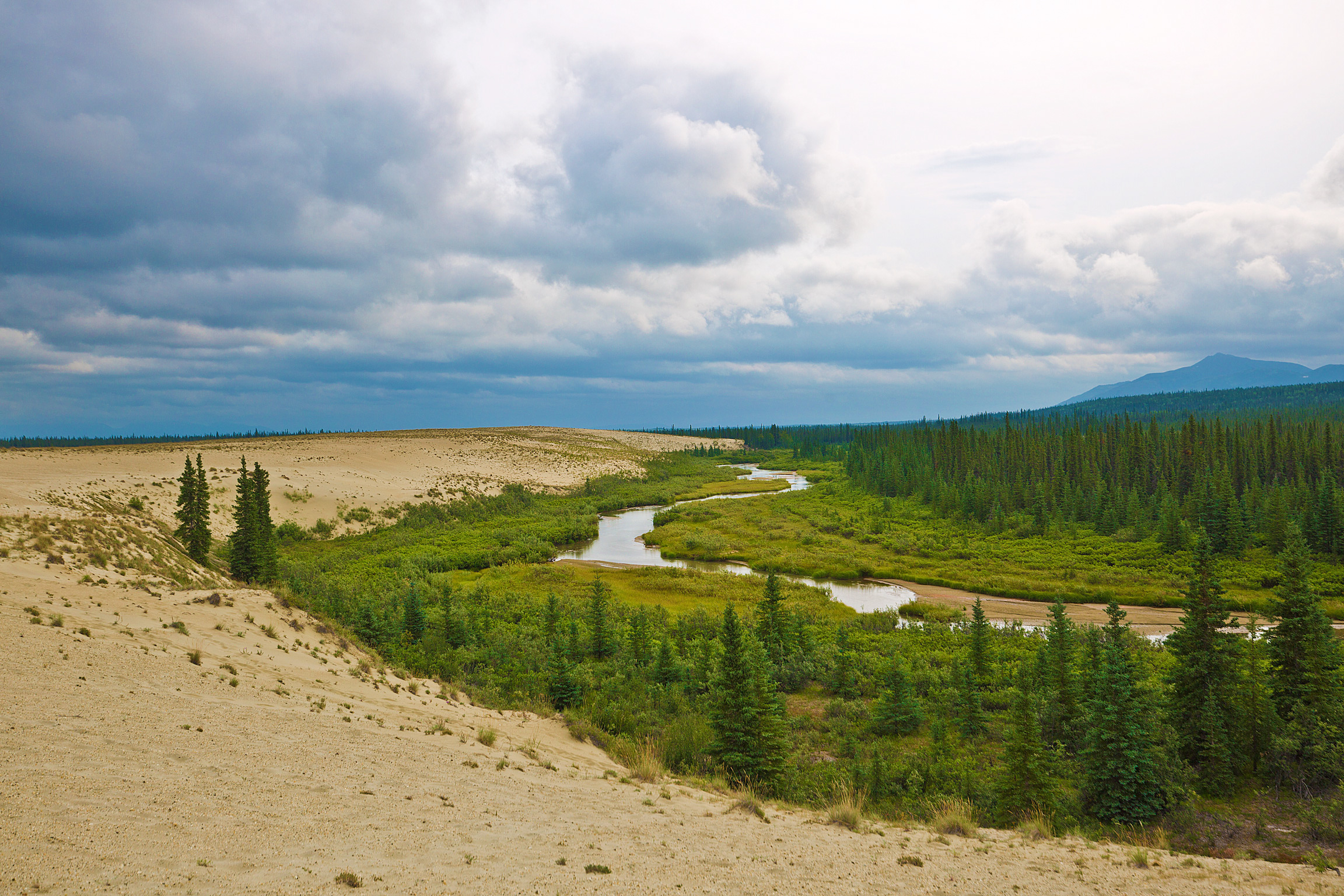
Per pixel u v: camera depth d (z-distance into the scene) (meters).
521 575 70.19
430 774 13.67
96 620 20.58
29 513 36.53
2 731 10.54
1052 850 13.84
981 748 27.94
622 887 8.73
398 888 7.56
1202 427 116.06
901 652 43.59
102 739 11.18
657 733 26.00
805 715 33.47
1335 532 72.69
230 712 14.88
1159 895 10.84
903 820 18.31
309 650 24.16
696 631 47.88
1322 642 25.08
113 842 7.46
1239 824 19.91
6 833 7.09
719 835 12.56
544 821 11.66
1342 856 16.84
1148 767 20.75
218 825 8.62
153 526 54.47
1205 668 24.12
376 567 69.81
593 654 41.84
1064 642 33.75
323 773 12.01
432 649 35.84
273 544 55.06
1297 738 22.67
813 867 10.88
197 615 24.20
